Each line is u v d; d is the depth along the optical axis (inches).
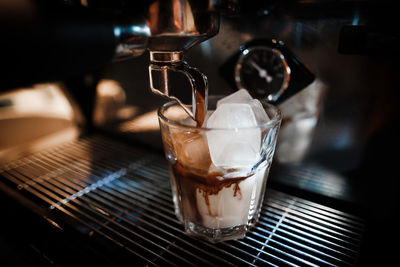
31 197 11.9
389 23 8.6
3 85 6.1
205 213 9.7
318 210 10.9
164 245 9.6
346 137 10.6
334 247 9.4
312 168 11.6
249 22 10.4
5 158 15.0
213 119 9.5
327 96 10.3
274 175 12.6
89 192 12.3
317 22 9.5
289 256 8.9
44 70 6.4
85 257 9.3
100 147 16.2
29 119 17.5
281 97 11.0
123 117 16.0
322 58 9.9
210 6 7.4
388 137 9.9
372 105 9.8
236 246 9.5
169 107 10.3
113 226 10.4
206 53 11.5
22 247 10.7
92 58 7.1
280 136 11.7
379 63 9.2
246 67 11.0
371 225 10.7
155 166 14.3
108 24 7.1
